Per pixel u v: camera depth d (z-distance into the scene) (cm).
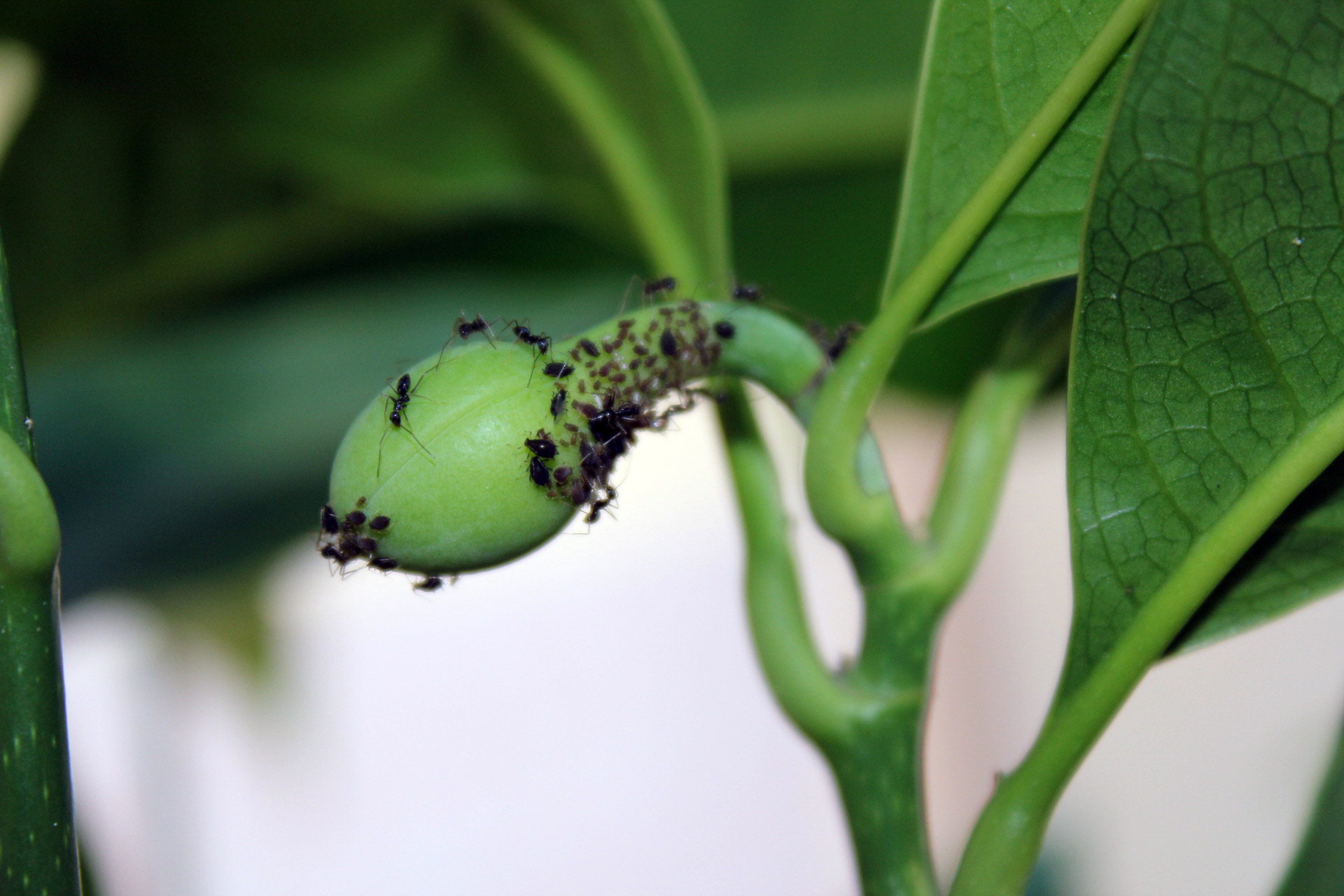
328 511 20
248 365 31
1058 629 67
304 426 30
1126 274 20
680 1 25
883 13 25
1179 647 21
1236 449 20
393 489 20
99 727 52
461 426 20
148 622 37
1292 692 62
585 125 23
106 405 30
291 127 25
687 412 21
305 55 24
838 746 21
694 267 23
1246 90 19
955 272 21
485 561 20
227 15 24
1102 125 20
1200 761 62
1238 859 61
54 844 19
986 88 20
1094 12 20
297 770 61
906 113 25
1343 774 23
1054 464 66
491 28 23
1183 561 20
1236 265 20
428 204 26
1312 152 20
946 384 28
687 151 22
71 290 28
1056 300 21
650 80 22
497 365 20
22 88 25
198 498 29
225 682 38
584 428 20
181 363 30
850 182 27
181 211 27
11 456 19
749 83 25
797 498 44
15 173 26
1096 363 20
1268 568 21
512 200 28
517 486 20
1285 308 20
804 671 21
